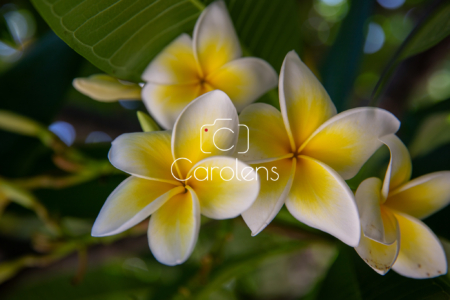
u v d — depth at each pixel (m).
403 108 0.46
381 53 0.83
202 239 0.48
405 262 0.25
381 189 0.25
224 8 0.28
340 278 0.29
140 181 0.24
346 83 0.39
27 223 0.42
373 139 0.24
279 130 0.25
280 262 0.57
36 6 0.25
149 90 0.29
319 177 0.24
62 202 0.36
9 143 0.38
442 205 0.26
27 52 0.38
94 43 0.27
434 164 0.33
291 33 0.33
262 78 0.28
